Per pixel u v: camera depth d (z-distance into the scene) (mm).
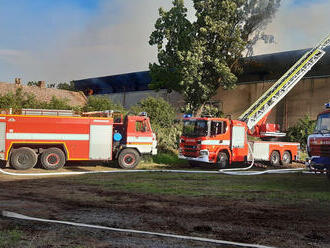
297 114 29641
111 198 8375
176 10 29656
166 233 5438
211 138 16672
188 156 17219
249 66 32469
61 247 4539
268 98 21766
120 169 15711
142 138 16391
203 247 4711
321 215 6898
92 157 15383
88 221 6105
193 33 29219
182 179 12414
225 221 6297
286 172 16281
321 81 28547
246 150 17906
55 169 14773
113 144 16141
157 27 30016
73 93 39594
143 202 7941
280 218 6602
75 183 10859
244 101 33281
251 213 6996
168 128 23641
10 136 14188
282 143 19906
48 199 8117
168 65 30062
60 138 14875
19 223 5762
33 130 14484
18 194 8680
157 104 25859
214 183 11508
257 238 5273
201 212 7008
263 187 10758
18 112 14664
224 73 28000
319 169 11664
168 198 8500
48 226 5625
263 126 20500
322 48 25688
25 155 14312
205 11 28812
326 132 11562
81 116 15805
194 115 29938
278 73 31281
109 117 15797
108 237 5086
